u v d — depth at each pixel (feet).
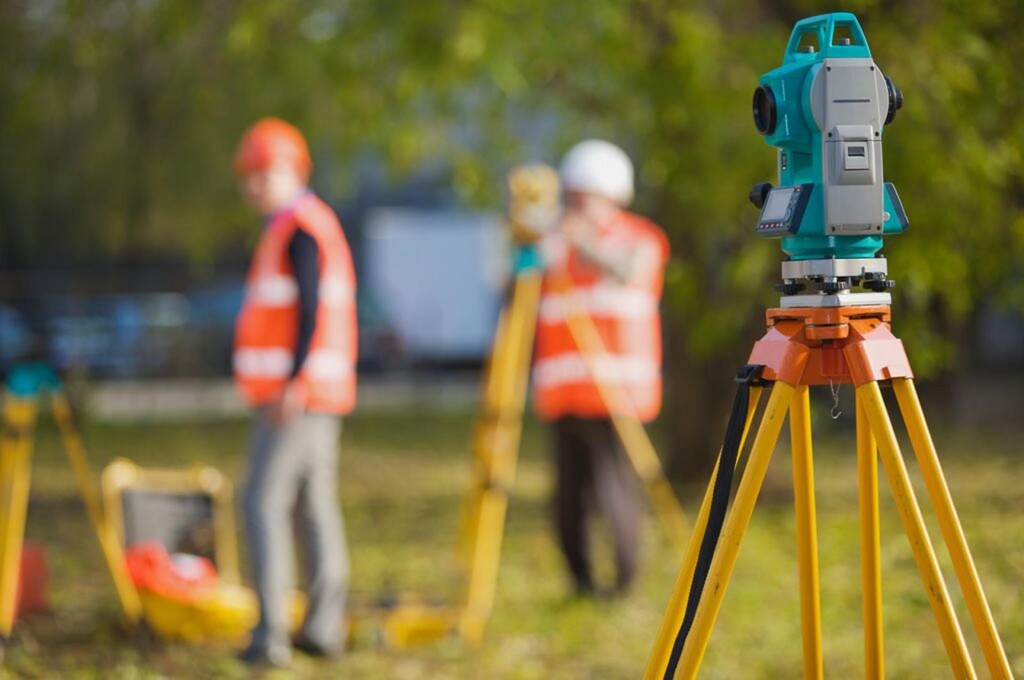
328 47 42.98
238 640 28.71
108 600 32.50
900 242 35.09
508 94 41.34
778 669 25.79
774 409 13.92
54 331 85.87
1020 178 35.96
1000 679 13.37
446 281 123.44
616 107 42.45
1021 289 39.01
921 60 33.09
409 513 48.85
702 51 36.65
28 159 61.57
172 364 101.30
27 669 26.32
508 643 28.68
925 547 13.64
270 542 26.58
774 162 36.70
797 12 36.58
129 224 68.69
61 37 50.90
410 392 110.32
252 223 64.69
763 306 42.29
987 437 65.57
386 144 45.55
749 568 35.42
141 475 32.27
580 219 31.19
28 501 51.75
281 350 26.78
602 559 38.47
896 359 14.11
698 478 49.62
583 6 38.22
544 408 31.99
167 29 46.80
